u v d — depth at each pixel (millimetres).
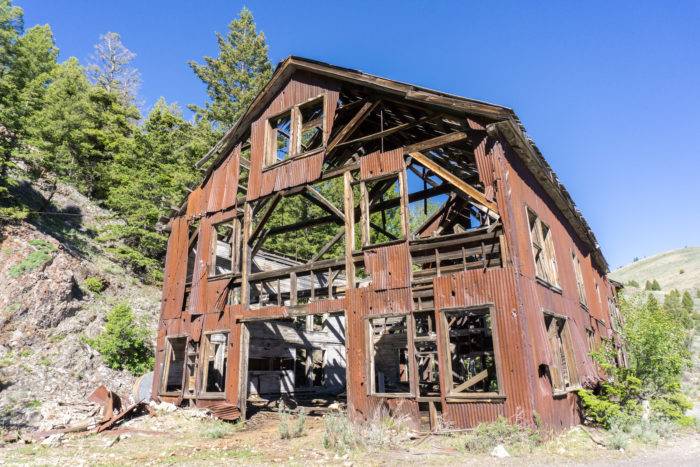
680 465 7082
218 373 16234
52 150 27078
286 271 13023
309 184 13039
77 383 15055
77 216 27078
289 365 18984
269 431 11156
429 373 16312
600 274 21703
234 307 13641
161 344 15617
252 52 34500
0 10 26344
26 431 11109
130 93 47750
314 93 13578
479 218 15109
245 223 14281
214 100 33844
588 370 13148
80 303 18672
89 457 8508
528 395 8547
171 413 13094
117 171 27094
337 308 11508
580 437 9336
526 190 11289
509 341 8992
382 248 11203
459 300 9742
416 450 8141
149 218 25328
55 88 30906
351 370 10812
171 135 29281
